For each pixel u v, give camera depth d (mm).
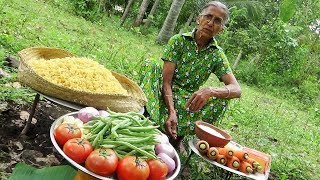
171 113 4234
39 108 4262
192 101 3852
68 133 2738
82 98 3320
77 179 2691
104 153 2572
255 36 18250
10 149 3328
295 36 17797
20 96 4246
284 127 8695
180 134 4453
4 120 3719
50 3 13047
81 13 13672
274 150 6398
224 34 17453
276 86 17625
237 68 17797
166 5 22172
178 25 22125
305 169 6008
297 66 17875
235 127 7113
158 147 2979
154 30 20047
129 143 2742
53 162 3377
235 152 3625
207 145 3557
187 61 4441
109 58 7656
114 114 2977
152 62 4340
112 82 3740
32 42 6484
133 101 3703
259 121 8148
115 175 2629
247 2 18344
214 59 4434
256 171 3658
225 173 4422
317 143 8375
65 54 4188
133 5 21594
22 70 3352
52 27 8477
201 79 4566
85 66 3732
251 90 14938
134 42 12648
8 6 8406
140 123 3010
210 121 4543
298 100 16125
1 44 5637
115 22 16359
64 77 3451
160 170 2678
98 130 2814
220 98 4109
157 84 4305
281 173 5160
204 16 4199
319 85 18031
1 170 3016
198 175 3996
